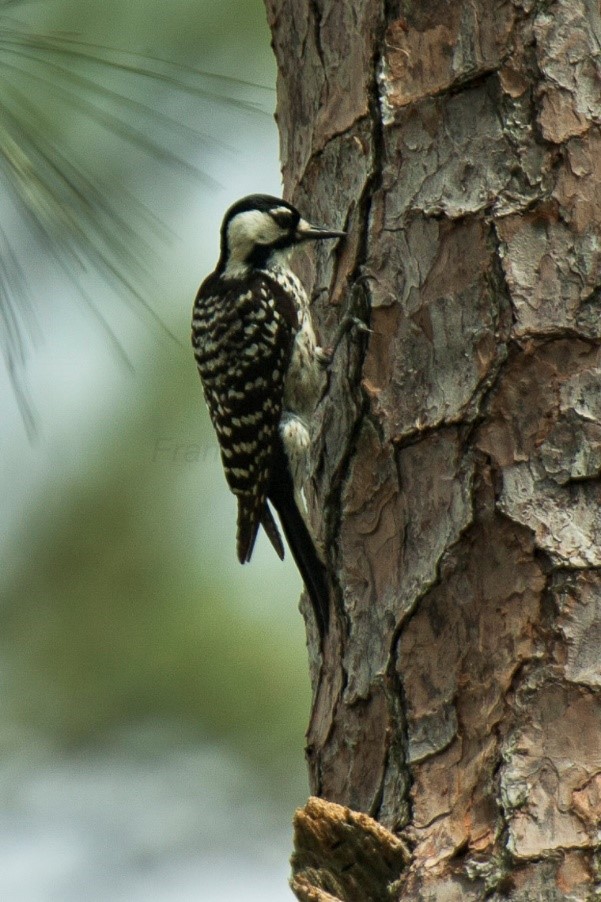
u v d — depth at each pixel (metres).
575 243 8.08
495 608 7.84
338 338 9.10
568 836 7.22
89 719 11.48
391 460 8.48
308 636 9.50
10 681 11.64
